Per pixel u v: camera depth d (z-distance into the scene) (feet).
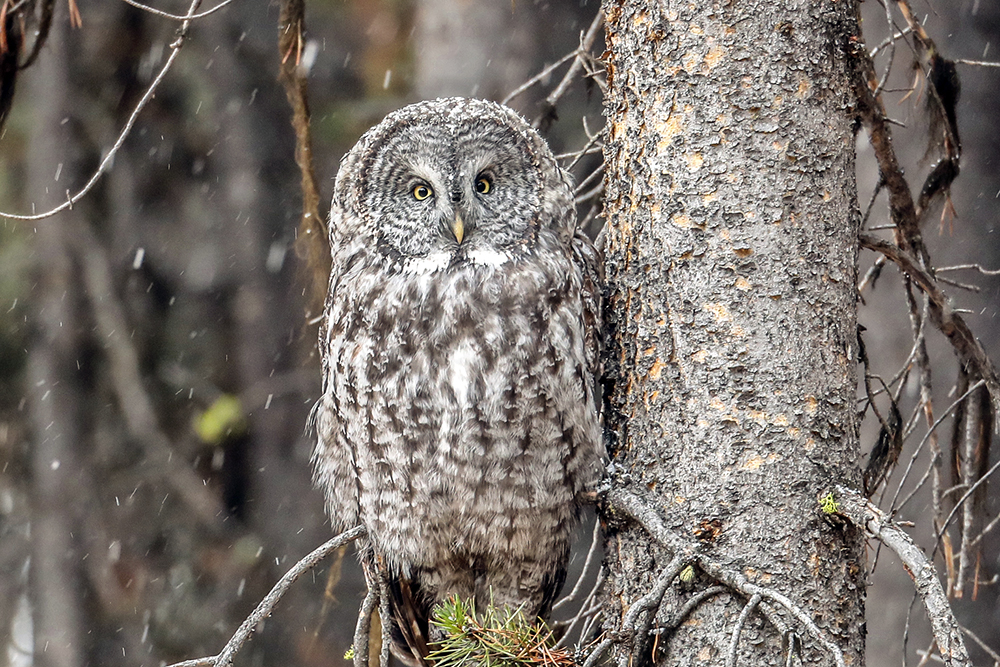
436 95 57.67
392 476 32.27
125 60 69.00
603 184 30.12
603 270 29.48
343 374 32.71
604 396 27.35
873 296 46.57
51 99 65.87
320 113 72.90
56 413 65.31
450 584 34.35
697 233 25.20
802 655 23.02
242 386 70.90
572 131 58.49
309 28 74.38
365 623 30.22
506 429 30.86
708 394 24.86
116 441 67.10
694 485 24.81
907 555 21.88
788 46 25.05
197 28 70.79
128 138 69.21
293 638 67.62
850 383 24.98
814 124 25.04
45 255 65.72
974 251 47.32
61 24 65.82
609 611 26.20
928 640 44.96
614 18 27.25
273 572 69.05
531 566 33.17
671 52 25.68
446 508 31.96
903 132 45.09
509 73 57.52
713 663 24.02
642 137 26.17
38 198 65.57
